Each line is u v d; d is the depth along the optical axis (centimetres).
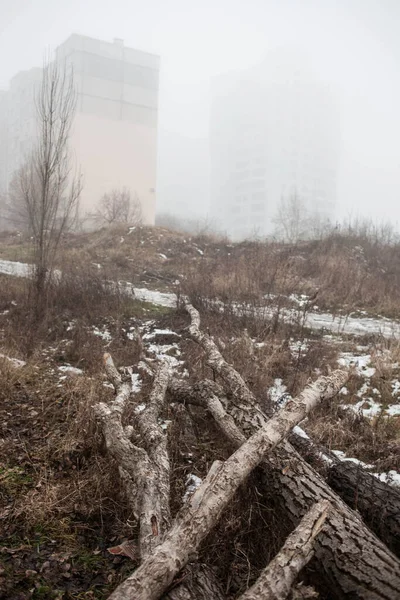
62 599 279
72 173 4050
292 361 702
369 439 482
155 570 248
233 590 294
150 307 1038
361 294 1205
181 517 281
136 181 4497
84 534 342
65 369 680
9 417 506
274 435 338
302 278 1335
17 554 312
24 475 403
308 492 320
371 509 323
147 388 592
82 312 931
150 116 4544
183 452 443
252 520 337
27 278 1090
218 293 1084
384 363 674
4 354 688
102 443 439
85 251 1691
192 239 1964
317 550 275
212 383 462
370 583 251
